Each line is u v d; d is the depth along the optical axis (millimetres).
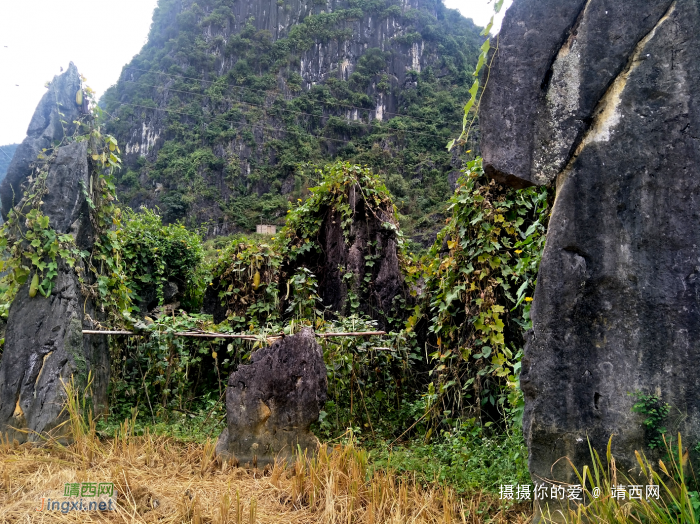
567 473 2732
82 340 4699
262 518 3051
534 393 2828
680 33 2742
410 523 2947
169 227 10227
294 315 7234
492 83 3016
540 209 4215
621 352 2709
